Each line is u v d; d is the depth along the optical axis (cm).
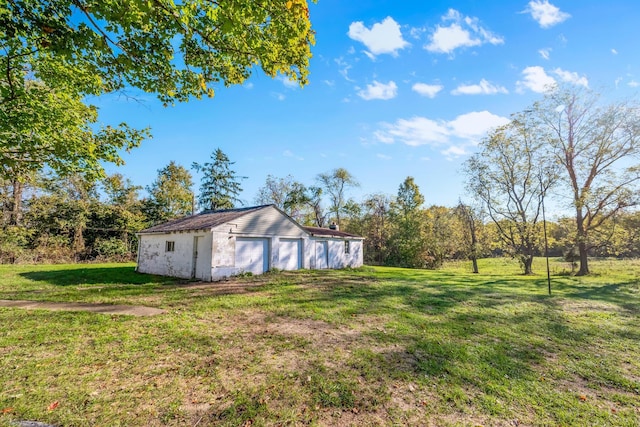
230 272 1389
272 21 428
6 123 715
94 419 287
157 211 3158
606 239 1967
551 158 2120
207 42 505
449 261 3331
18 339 493
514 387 380
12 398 316
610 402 352
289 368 416
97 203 2762
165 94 612
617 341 578
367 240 3375
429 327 630
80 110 909
